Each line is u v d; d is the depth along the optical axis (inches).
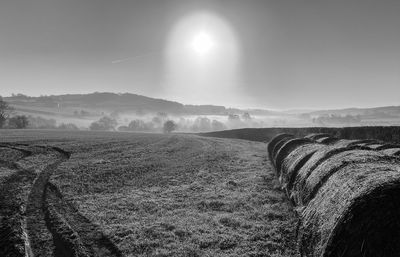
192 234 374.0
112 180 657.6
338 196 263.6
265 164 905.5
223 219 421.7
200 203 502.3
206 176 717.9
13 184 577.9
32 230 377.4
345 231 224.2
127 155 1047.6
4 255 313.9
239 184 636.1
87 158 938.1
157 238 362.9
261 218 428.8
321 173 349.4
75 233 366.9
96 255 320.8
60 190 553.6
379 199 216.4
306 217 308.2
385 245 205.2
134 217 430.9
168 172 762.8
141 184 632.4
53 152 1040.8
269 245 341.1
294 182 461.7
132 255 320.2
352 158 332.2
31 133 2081.7
